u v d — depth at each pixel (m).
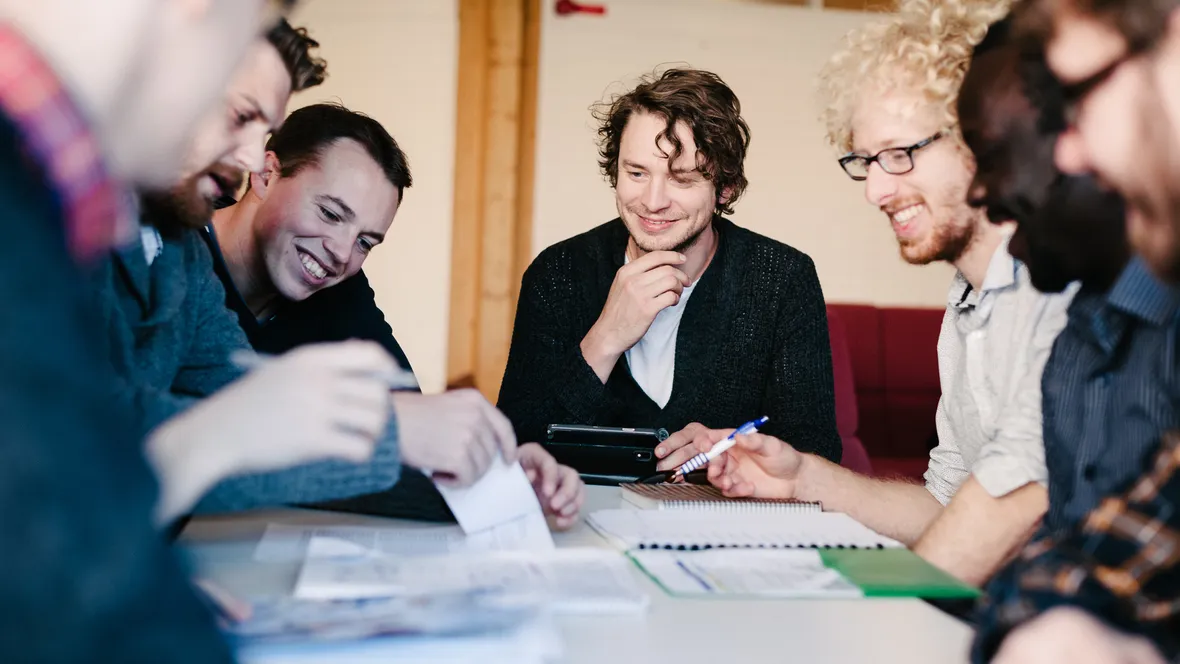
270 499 1.00
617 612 0.84
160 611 0.32
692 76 2.01
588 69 4.62
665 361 2.10
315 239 1.94
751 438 1.37
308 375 0.69
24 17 0.41
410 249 4.62
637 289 1.92
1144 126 0.79
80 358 0.32
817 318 2.11
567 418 1.94
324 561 0.93
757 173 4.73
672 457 1.63
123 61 0.42
